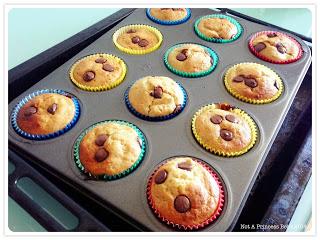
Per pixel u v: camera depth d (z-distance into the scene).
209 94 0.30
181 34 0.36
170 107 0.28
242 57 0.34
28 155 0.26
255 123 0.28
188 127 0.28
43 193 0.25
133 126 0.28
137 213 0.22
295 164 0.26
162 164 0.25
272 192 0.26
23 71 0.31
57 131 0.27
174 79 0.32
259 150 0.26
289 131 0.30
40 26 0.39
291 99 0.30
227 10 0.39
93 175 0.24
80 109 0.29
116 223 0.23
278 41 0.34
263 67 0.32
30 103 0.29
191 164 0.24
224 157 0.26
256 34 0.36
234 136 0.26
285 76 0.32
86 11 0.42
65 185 0.25
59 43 0.34
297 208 0.24
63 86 0.31
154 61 0.33
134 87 0.30
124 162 0.25
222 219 0.22
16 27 0.39
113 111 0.29
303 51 0.34
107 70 0.32
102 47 0.34
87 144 0.26
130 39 0.35
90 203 0.24
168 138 0.27
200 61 0.32
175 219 0.22
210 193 0.23
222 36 0.36
